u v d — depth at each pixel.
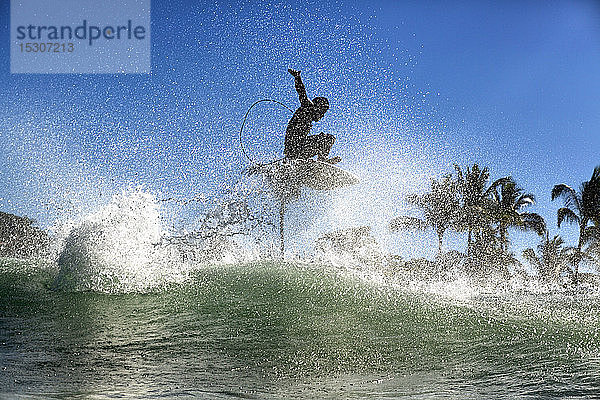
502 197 34.66
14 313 9.52
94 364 7.45
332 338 8.73
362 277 12.55
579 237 35.78
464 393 6.59
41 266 12.23
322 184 19.73
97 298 10.35
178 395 6.32
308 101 21.17
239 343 8.43
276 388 6.76
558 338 8.95
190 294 10.63
